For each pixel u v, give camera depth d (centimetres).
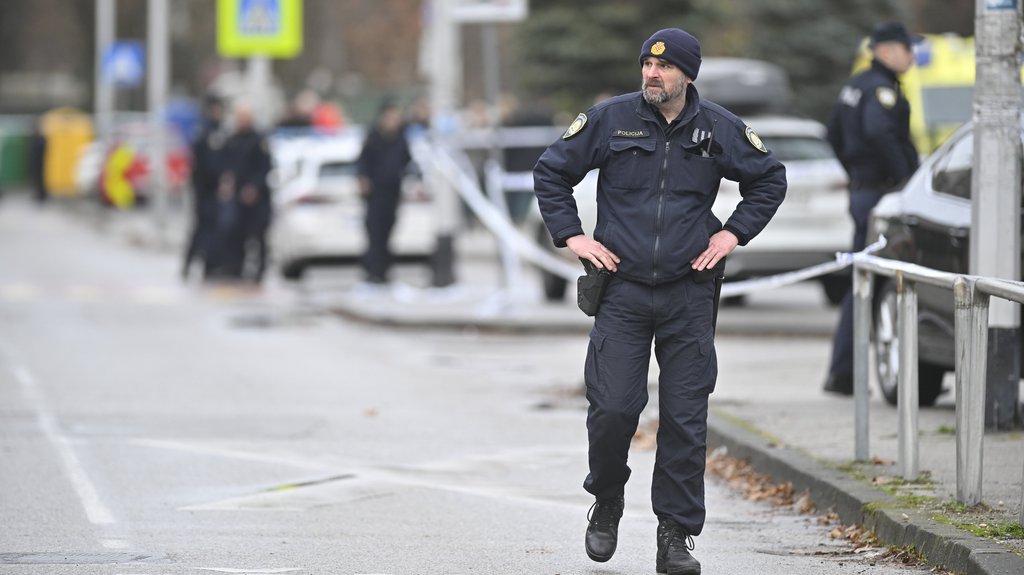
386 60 15738
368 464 2641
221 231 6278
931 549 1908
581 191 5031
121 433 2914
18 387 3481
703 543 2105
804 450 2531
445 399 3369
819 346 4209
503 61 14212
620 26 10731
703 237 1847
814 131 4966
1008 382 2647
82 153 15412
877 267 2322
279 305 5447
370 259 5769
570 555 2017
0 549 2016
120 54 10538
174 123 12550
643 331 1862
